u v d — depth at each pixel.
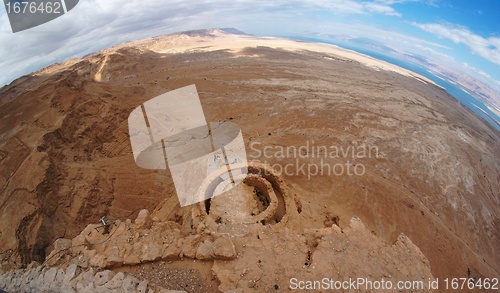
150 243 10.45
